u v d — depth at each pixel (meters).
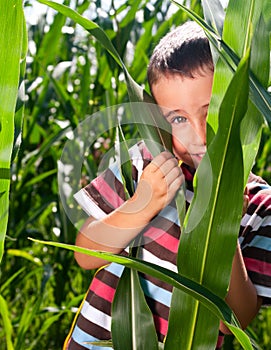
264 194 1.34
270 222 1.30
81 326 1.40
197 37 1.12
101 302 1.38
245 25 0.94
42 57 2.83
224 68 0.95
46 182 2.96
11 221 2.68
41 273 2.90
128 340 1.06
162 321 1.29
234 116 0.85
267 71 0.93
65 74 3.16
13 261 2.89
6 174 0.98
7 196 1.00
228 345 2.11
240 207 0.91
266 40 0.93
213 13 1.03
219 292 0.93
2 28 0.94
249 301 1.22
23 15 0.95
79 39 3.09
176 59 1.08
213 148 0.89
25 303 2.92
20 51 0.95
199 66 1.07
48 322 2.29
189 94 1.06
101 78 2.70
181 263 0.94
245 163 0.95
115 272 1.37
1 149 0.97
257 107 0.87
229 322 0.87
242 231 1.31
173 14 2.64
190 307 0.98
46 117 3.00
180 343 0.98
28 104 2.75
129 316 1.07
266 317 2.84
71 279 3.01
